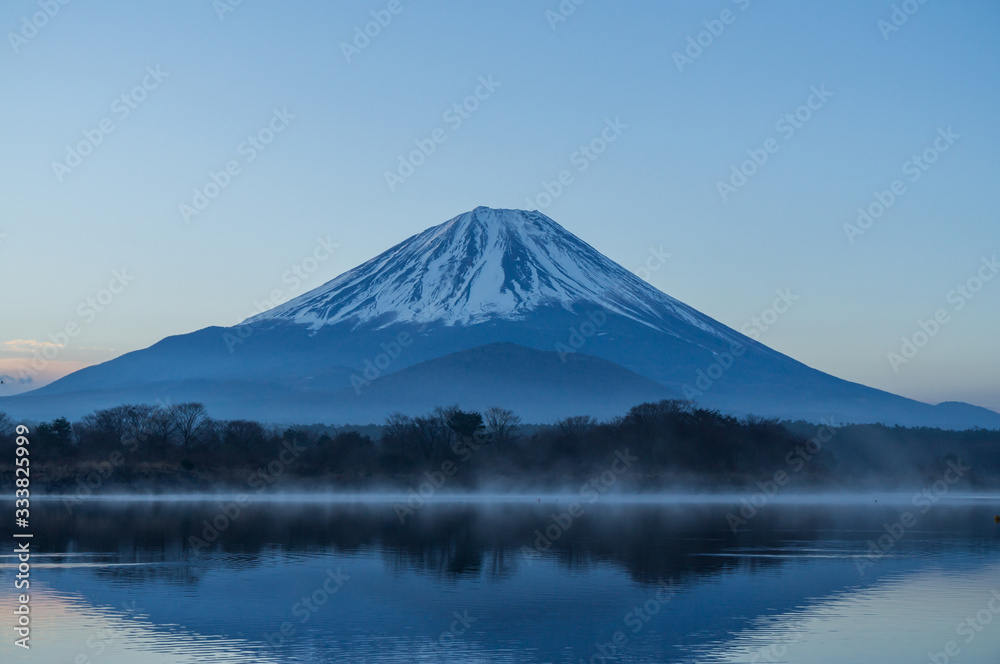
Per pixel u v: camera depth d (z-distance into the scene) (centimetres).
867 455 17375
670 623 5050
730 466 15438
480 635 4788
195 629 4872
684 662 4344
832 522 10394
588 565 6956
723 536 8806
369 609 5366
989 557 7450
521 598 5700
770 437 16312
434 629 4906
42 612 5219
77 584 6041
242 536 8581
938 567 6912
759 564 7056
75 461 14525
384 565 6912
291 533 8856
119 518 10131
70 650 4453
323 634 4788
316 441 16838
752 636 4816
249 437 16050
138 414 17162
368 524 9744
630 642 4675
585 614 5269
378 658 4366
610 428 16275
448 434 16138
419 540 8350
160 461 14638
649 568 6812
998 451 18050
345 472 14938
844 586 6122
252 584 6097
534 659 4381
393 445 15625
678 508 12369
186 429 16412
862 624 5047
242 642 4625
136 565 6819
